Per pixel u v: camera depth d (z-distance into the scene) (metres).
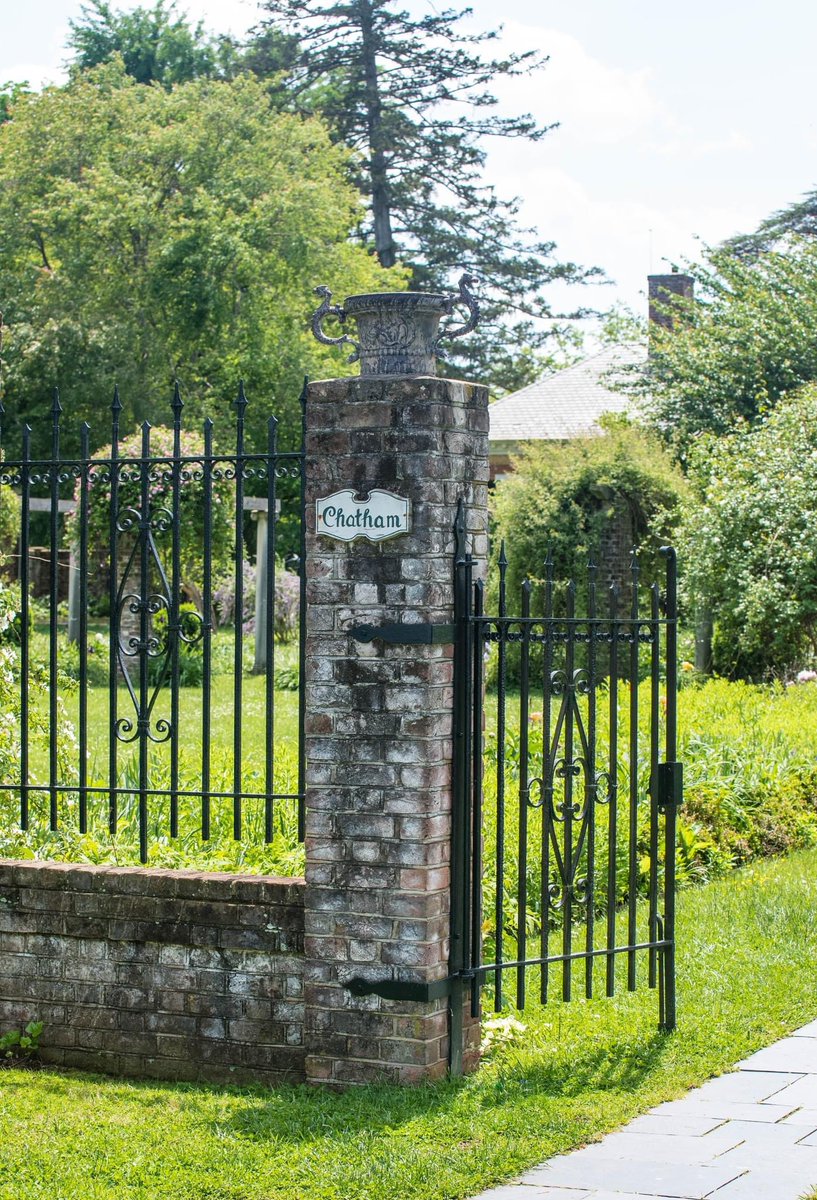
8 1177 4.18
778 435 16.70
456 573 4.98
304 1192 4.05
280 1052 5.21
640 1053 5.30
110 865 5.66
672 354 23.81
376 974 4.97
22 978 5.58
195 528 17.75
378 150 35.41
